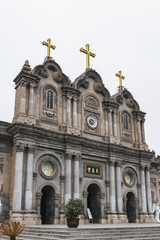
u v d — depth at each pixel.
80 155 38.09
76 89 40.44
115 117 44.34
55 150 36.75
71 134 37.25
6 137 34.53
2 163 33.91
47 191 36.84
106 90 45.00
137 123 48.09
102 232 23.22
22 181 32.47
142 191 44.47
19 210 31.19
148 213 43.81
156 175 50.09
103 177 40.69
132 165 45.03
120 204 40.41
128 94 48.56
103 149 41.22
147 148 47.44
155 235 25.05
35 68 38.03
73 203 25.44
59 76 39.81
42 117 37.06
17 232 19.81
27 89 36.53
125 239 22.22
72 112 39.72
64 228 23.83
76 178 36.75
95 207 39.97
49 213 35.56
